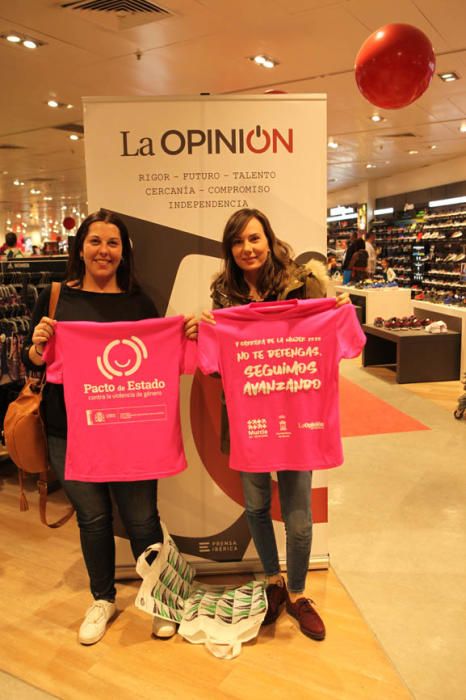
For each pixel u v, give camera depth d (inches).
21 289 159.3
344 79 251.9
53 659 78.4
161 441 74.0
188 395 92.7
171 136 86.4
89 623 82.1
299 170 88.1
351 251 435.5
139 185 87.4
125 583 96.9
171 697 70.9
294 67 235.5
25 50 213.8
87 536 81.3
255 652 78.5
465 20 190.2
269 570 85.0
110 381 72.8
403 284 538.6
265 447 73.5
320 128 87.4
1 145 379.2
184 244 89.0
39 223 930.1
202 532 96.8
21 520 123.8
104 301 77.1
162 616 80.5
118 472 73.9
